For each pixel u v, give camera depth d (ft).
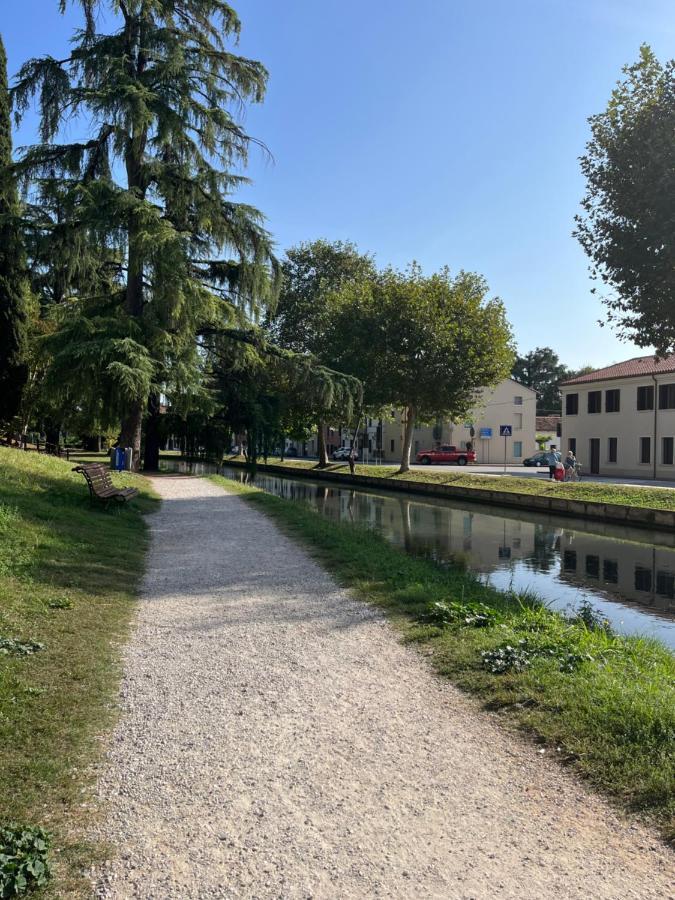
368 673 17.47
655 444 126.93
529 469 162.91
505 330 118.42
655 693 15.01
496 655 18.12
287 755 12.76
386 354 118.01
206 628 21.29
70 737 13.05
